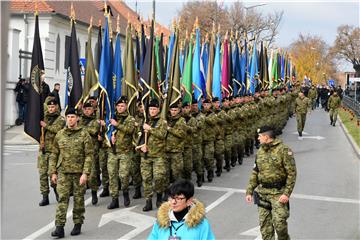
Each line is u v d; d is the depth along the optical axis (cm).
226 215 909
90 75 1071
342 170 1415
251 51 2105
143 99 1034
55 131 966
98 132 1029
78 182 782
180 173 1018
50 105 970
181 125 1007
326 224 854
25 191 1117
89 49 1080
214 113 1259
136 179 1053
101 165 1057
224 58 1578
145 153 950
